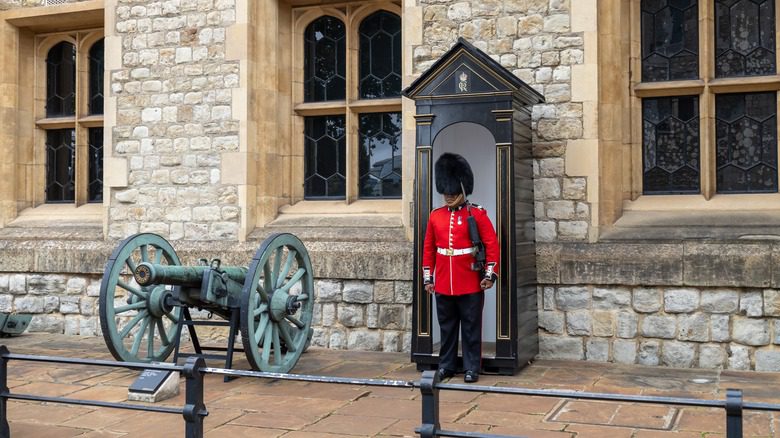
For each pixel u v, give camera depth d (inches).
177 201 258.8
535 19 223.0
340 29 259.0
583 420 151.2
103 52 290.5
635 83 221.8
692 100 218.7
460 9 230.5
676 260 203.9
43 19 285.3
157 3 263.4
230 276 194.9
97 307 267.9
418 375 197.9
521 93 200.4
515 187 197.2
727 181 216.5
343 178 257.9
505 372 195.6
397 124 251.3
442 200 221.3
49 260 271.3
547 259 215.8
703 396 170.9
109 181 267.3
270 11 256.7
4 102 287.9
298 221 252.2
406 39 235.3
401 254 231.0
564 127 218.8
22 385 189.3
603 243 214.7
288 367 200.7
